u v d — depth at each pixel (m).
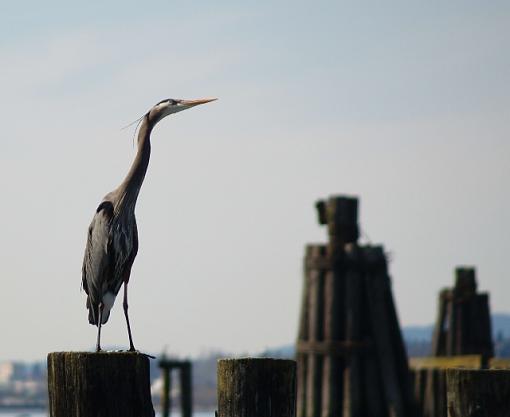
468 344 29.36
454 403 10.10
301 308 25.28
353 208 25.03
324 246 24.98
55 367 10.04
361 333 24.66
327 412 24.27
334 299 24.70
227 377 10.29
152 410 10.09
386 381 24.30
